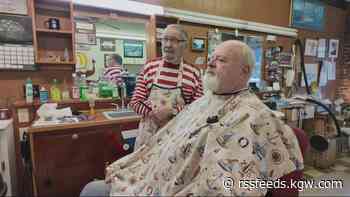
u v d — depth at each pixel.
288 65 3.67
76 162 1.68
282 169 0.92
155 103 1.59
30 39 1.95
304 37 3.87
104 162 1.77
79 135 1.67
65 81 2.16
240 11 3.13
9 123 1.73
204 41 2.91
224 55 1.10
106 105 2.23
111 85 2.30
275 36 3.51
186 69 1.64
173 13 2.58
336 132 3.27
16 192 1.93
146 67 1.66
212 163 0.91
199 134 1.02
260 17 3.34
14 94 1.99
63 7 2.08
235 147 0.91
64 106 2.05
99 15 2.26
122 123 1.83
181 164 1.00
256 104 1.04
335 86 4.45
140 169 1.18
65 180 1.66
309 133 3.32
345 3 4.36
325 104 3.46
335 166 2.91
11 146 1.81
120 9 2.31
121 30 2.40
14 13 1.89
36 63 2.00
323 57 4.15
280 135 0.96
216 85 1.13
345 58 4.46
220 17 2.94
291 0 3.61
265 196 0.94
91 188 1.17
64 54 2.14
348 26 4.40
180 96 1.61
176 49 1.54
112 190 1.09
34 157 1.55
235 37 3.12
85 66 2.26
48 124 1.60
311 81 4.04
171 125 1.30
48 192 1.62
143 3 2.40
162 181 1.01
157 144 1.26
